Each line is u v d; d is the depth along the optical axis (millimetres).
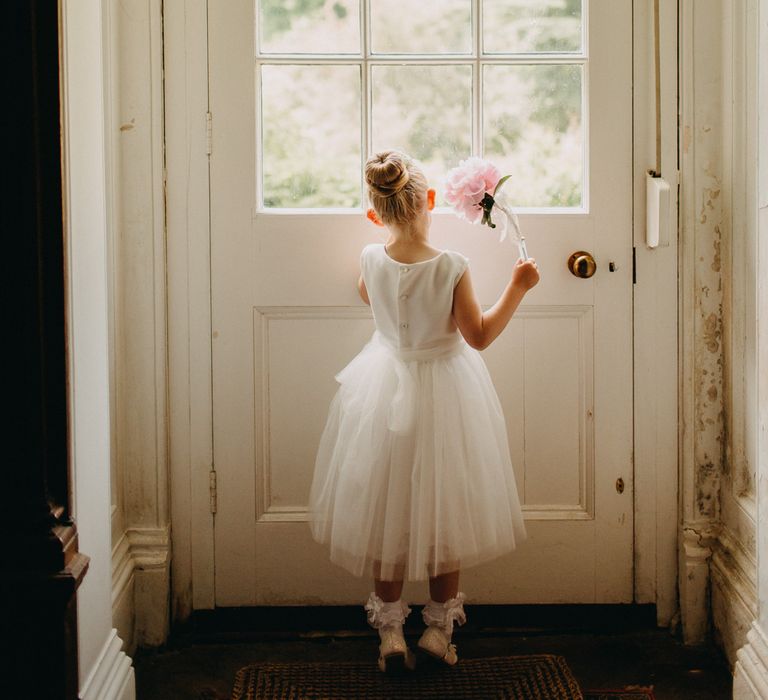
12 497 1357
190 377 1989
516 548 2033
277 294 1980
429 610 1814
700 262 1935
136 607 1952
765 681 1506
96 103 1547
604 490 2016
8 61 1306
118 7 1887
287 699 1730
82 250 1459
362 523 1727
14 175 1319
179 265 1966
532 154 1976
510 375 2004
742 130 1804
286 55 1945
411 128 1967
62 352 1363
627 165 1957
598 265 1977
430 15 1944
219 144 1946
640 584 2027
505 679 1797
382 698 1730
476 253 1970
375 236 1964
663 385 1992
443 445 1706
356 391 1789
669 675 1832
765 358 1548
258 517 2021
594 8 1927
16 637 1357
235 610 2031
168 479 2002
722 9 1881
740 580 1802
